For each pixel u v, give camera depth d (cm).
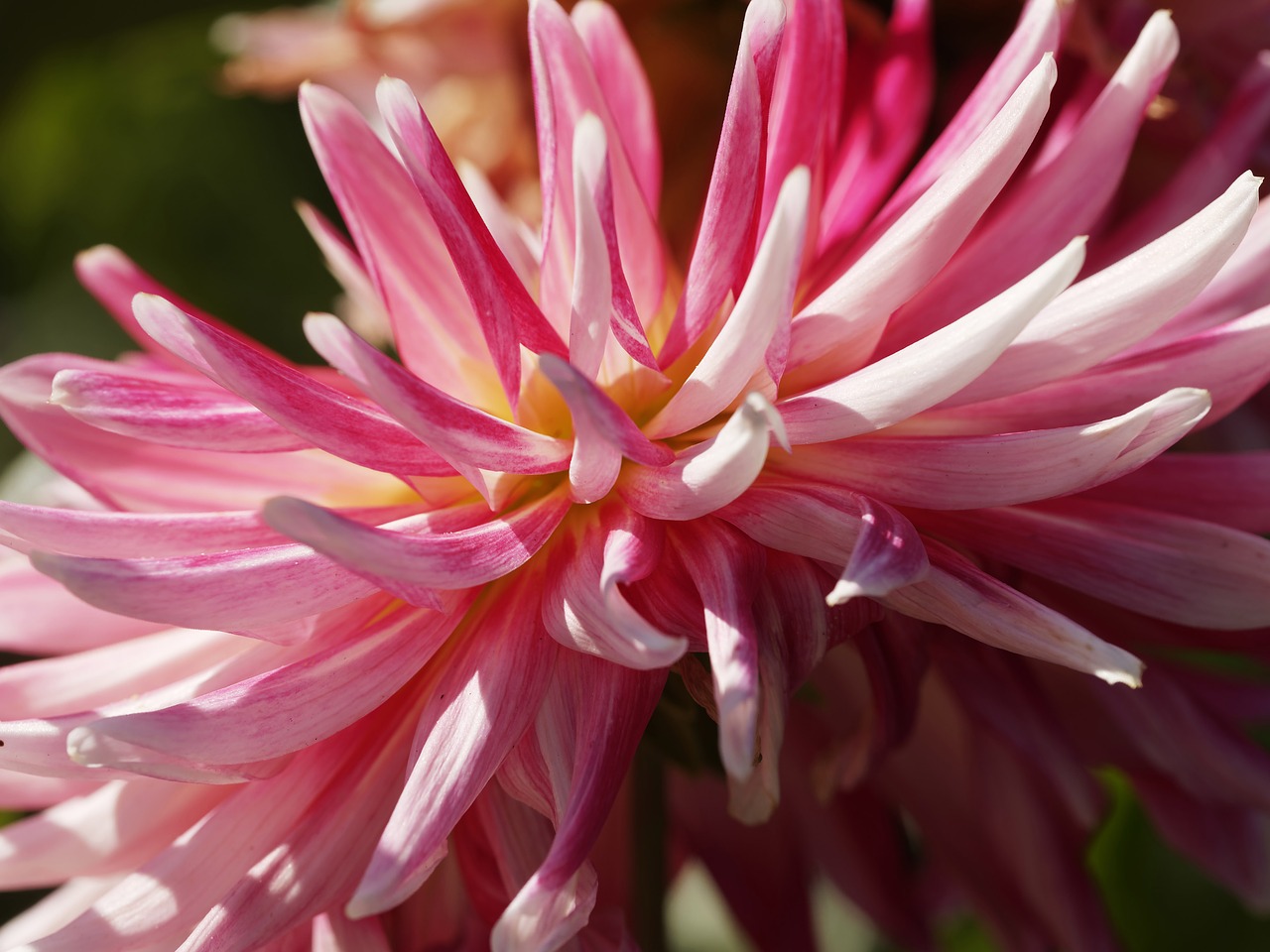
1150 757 39
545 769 33
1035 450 32
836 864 44
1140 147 42
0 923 51
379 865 32
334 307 72
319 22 51
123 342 85
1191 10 41
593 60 37
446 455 33
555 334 34
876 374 32
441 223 33
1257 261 36
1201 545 34
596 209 32
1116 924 50
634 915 40
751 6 33
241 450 34
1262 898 41
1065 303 33
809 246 36
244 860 34
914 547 32
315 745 35
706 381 33
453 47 46
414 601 33
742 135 33
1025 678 37
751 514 33
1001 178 33
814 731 42
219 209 85
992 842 42
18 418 36
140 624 38
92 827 36
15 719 36
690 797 45
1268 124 40
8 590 37
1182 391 32
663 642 31
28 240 96
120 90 91
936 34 43
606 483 33
